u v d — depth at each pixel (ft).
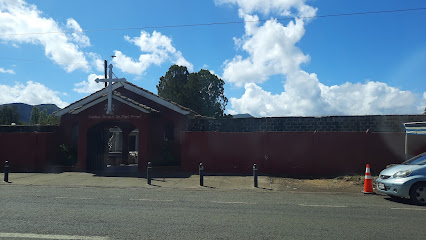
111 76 55.01
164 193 34.73
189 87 127.95
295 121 55.36
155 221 21.80
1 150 57.16
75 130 61.77
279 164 50.88
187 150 53.52
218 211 25.27
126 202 28.96
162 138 61.46
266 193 35.40
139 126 54.75
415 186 28.78
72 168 55.83
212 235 18.62
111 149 112.78
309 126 54.90
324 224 21.42
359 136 48.70
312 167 49.73
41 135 57.36
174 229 19.81
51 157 57.98
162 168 55.88
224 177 47.50
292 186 40.45
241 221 22.02
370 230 20.04
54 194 33.47
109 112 54.70
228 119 57.72
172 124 62.34
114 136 115.03
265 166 51.26
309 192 36.29
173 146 60.29
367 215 24.27
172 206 27.20
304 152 50.21
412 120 52.16
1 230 19.42
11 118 217.97
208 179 45.70
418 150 45.44
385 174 31.35
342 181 43.42
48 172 53.98
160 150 60.18
